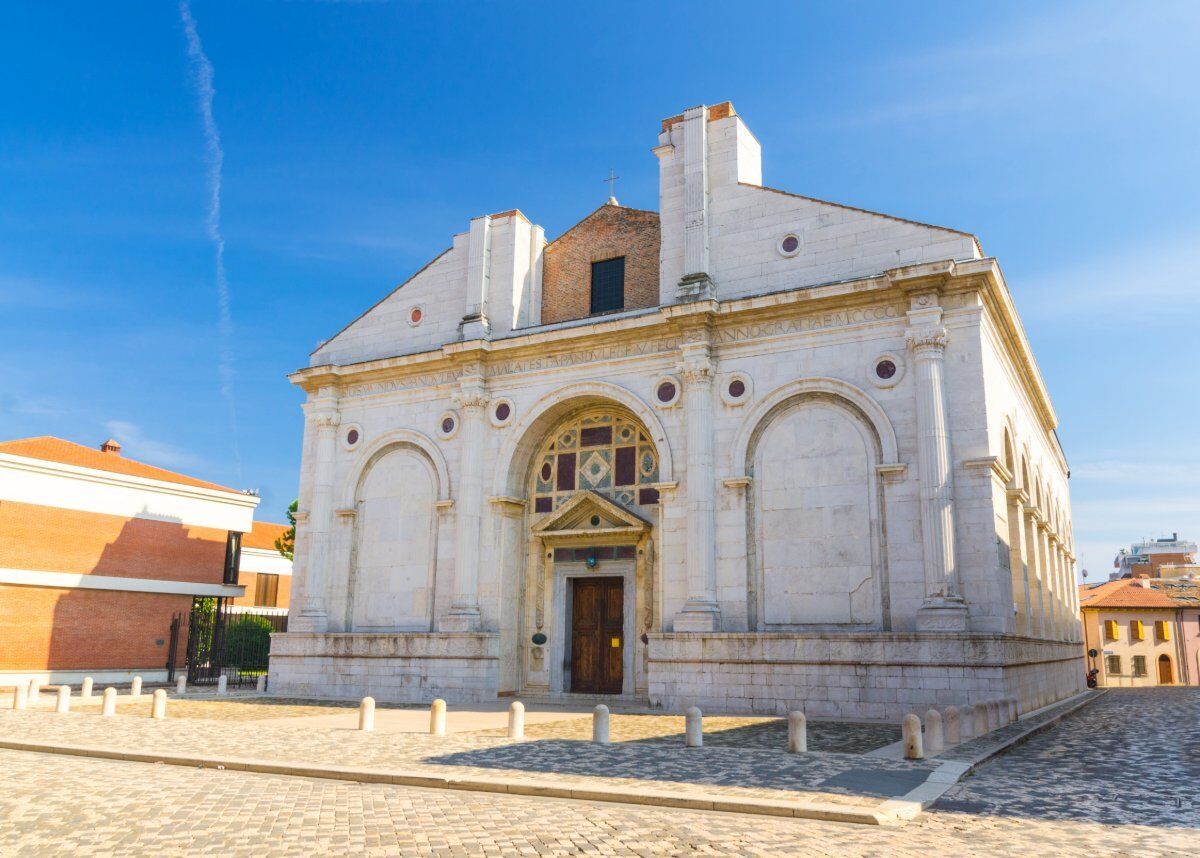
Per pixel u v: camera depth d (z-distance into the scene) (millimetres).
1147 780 13000
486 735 17547
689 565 24547
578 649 28250
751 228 26375
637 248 30047
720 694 23219
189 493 40562
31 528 34656
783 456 24500
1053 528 34281
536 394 28688
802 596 23500
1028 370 29688
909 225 24203
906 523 22547
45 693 30719
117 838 9180
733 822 9914
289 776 13383
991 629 21203
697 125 27594
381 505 30797
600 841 8938
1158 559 92438
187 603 40219
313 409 32406
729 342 25656
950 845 8875
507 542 28609
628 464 28062
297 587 31047
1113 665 63344
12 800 11281
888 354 23578
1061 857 8430
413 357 30359
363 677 28562
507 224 30875
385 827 9625
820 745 16156
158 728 19016
